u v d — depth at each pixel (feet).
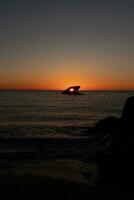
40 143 88.53
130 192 44.24
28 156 70.38
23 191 39.63
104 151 69.82
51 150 78.43
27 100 402.52
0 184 42.70
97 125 118.93
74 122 153.28
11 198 35.96
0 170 55.36
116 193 43.19
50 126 134.62
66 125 139.54
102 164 61.82
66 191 41.34
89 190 43.11
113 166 57.52
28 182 44.83
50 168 58.44
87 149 80.53
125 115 77.61
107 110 236.84
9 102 338.95
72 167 60.13
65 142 91.15
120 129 75.92
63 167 59.82
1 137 97.81
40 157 69.51
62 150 78.69
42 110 230.27
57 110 233.14
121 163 56.85
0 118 166.20
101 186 47.26
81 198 38.47
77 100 428.15
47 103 332.19
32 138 96.94
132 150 58.90
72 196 39.06
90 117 181.06
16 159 66.74
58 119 167.43
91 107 271.69
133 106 77.15
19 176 49.11
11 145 84.28
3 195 37.22
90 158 69.00
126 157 57.72
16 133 108.88
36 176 49.90
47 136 102.53
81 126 135.74
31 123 145.59
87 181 49.93
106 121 118.93
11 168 57.52
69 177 51.62
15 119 162.71
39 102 352.90
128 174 52.80
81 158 69.15
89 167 60.39
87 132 114.83
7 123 143.02
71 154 73.61
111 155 63.46
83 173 55.67
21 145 84.64
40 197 37.42
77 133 112.88
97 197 39.78
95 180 51.19
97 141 93.50
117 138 71.77
